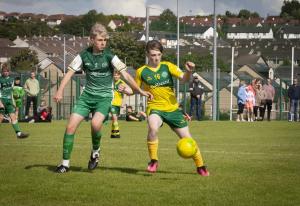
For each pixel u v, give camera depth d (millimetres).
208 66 90750
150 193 9836
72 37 159000
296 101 38312
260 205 9016
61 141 19953
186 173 12055
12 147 17578
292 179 11320
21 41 141375
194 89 37719
